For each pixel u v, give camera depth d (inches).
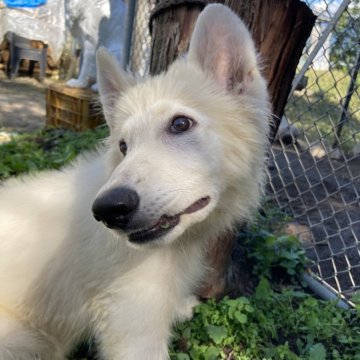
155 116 14.2
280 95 19.1
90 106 46.7
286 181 35.4
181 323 18.6
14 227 16.8
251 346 17.7
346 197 33.0
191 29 19.5
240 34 15.1
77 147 38.1
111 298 15.4
